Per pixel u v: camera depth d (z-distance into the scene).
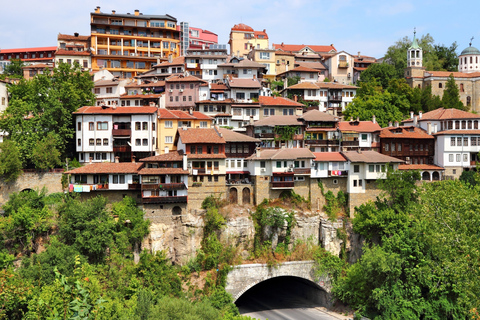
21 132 97.50
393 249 80.94
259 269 87.31
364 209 93.31
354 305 85.56
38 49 171.38
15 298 61.47
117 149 99.69
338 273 89.69
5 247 80.50
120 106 114.06
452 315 75.56
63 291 41.38
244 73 138.62
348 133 107.62
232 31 168.62
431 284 75.50
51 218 84.44
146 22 165.12
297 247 92.56
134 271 80.25
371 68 153.12
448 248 67.06
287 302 95.12
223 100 120.25
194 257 87.25
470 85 144.38
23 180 91.94
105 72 140.88
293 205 95.62
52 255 74.38
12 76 141.62
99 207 82.25
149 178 87.31
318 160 96.88
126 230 84.31
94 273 75.62
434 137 110.50
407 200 92.81
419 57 153.50
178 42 171.50
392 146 108.75
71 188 86.19
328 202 97.56
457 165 107.75
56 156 94.75
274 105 118.06
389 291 78.25
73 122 103.62
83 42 164.50
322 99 133.50
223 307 80.88
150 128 100.38
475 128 111.00
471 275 62.44
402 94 136.12
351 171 97.44
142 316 64.12
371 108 125.31
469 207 69.25
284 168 95.19
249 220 91.56
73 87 106.88
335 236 94.38
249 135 108.69
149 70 155.38
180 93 122.12
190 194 90.00
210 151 92.81
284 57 157.38
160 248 86.00
